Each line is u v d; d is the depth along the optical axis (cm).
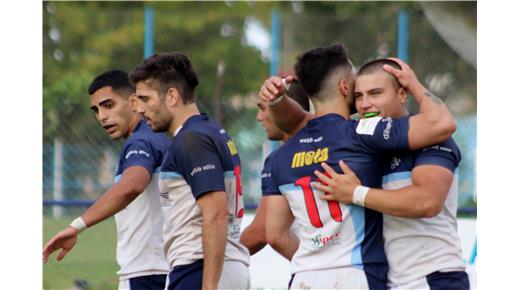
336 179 1403
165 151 1817
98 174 3784
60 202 3609
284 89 1539
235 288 1557
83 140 3791
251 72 4288
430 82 4012
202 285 1508
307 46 4012
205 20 4206
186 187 1546
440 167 1378
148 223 1834
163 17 4059
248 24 4412
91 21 4047
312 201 1437
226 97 4109
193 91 1609
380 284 1418
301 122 1591
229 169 1563
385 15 4106
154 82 1587
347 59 1497
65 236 1675
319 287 1412
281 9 5672
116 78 1934
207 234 1493
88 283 3192
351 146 1412
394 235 1430
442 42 3997
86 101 3847
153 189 1833
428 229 1422
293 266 1470
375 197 1373
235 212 1583
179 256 1554
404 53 3972
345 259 1409
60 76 3931
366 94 1429
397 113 1437
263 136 3950
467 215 3425
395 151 1400
